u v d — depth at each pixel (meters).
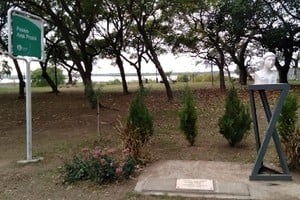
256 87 5.62
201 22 21.91
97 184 5.55
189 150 7.62
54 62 26.75
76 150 7.96
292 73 30.94
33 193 5.40
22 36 6.96
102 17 20.84
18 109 16.95
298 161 6.06
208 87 25.84
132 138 6.55
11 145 9.06
